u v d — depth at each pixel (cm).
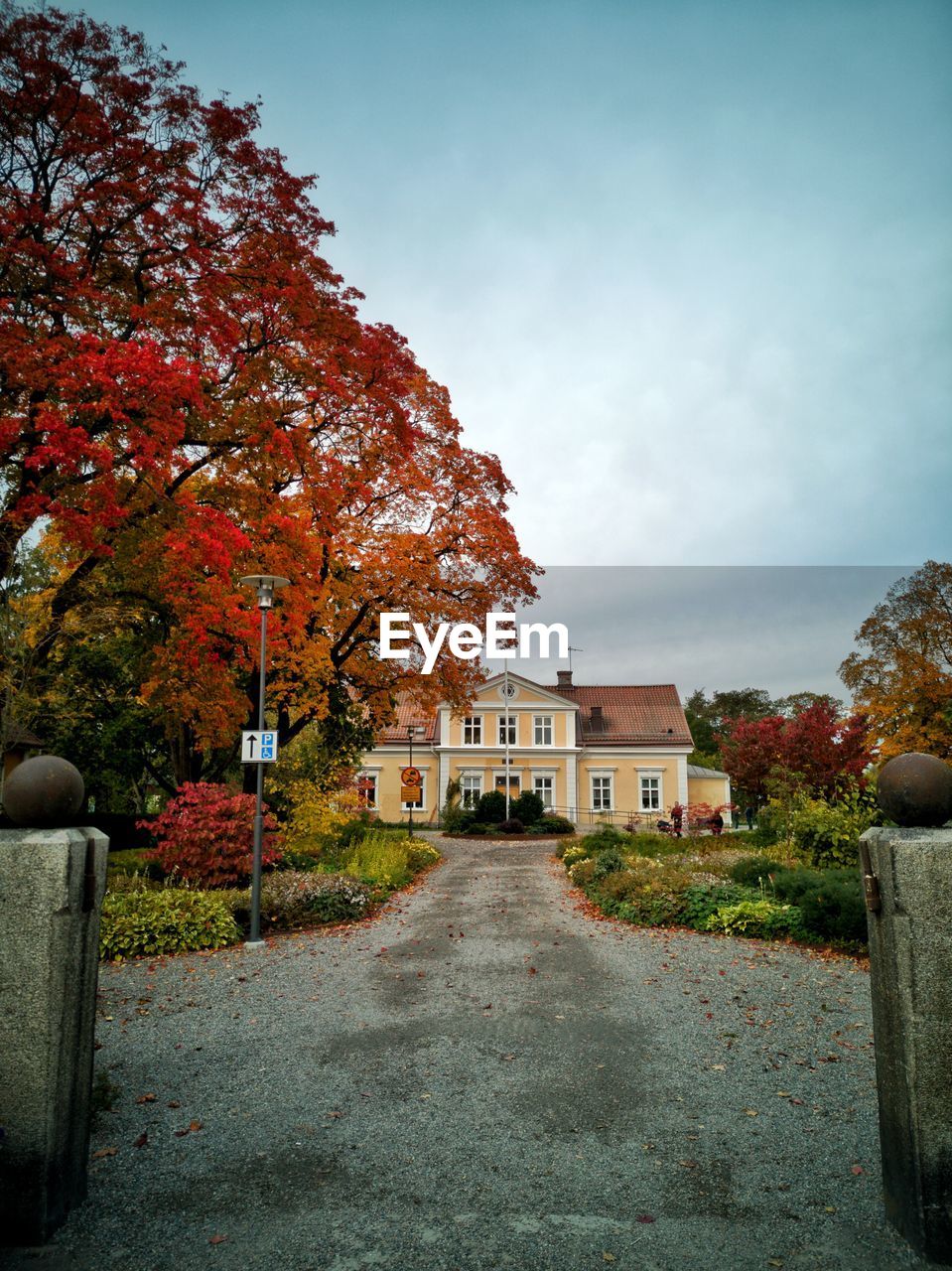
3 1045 305
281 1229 317
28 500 1090
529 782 4338
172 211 1262
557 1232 315
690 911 1048
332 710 1936
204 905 960
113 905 934
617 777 4397
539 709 4403
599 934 995
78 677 1834
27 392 1126
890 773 311
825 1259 291
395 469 1791
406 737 4431
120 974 785
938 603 3028
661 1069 504
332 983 740
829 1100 452
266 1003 671
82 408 1162
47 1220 305
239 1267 290
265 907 1043
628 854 1845
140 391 1126
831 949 894
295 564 1448
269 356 1472
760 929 971
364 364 1550
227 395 1418
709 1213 329
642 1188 352
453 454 1953
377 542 1791
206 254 1323
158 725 2111
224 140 1383
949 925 290
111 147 1223
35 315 1202
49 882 307
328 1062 520
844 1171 366
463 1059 524
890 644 3072
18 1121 304
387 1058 530
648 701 4766
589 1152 388
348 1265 292
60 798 323
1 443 1024
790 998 680
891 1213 310
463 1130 415
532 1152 389
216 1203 338
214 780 2439
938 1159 287
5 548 1138
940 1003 289
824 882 1007
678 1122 423
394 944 930
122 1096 463
